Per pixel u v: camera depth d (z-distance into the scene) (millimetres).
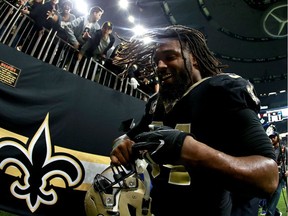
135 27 14727
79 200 3506
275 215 4910
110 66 5062
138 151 773
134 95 5402
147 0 16578
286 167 4871
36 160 3264
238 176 655
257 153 740
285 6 16562
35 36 4086
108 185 1371
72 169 3561
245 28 18125
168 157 689
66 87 3760
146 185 1033
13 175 3041
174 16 17438
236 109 803
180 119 933
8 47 3270
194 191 875
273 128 4629
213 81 885
